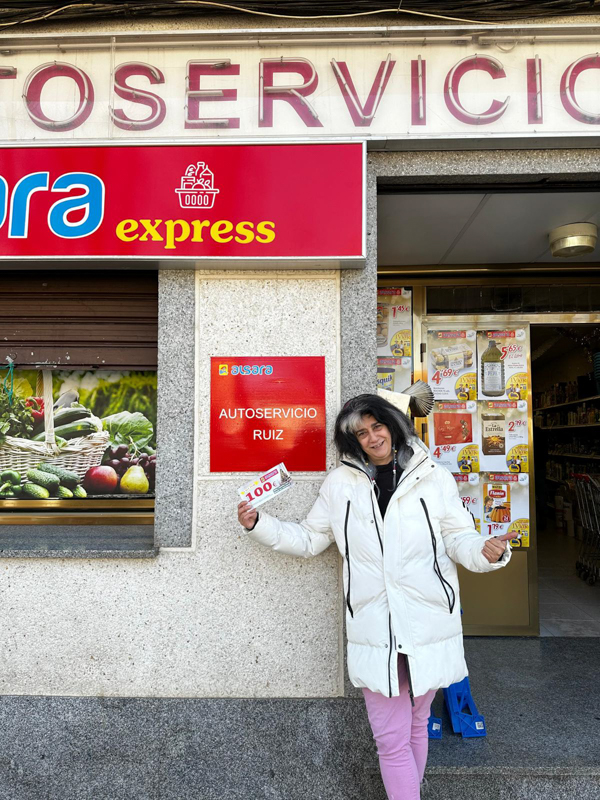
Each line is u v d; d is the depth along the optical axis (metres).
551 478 8.48
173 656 2.50
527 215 3.24
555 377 8.00
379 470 2.15
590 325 4.16
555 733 2.65
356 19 2.70
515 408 4.09
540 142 2.62
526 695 3.07
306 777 2.42
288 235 2.54
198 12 2.70
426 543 2.00
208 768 2.44
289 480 2.29
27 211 2.60
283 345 2.61
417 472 2.03
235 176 2.57
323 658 2.48
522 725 2.73
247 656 2.49
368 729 2.41
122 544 2.68
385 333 4.16
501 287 4.18
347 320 2.61
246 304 2.63
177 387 2.61
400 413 2.12
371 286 2.62
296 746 2.43
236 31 2.62
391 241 3.69
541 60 2.62
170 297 2.65
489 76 2.62
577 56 2.61
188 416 2.60
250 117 2.64
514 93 2.61
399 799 1.91
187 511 2.56
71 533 2.85
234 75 2.65
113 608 2.51
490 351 4.12
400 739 1.95
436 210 3.16
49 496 3.03
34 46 2.70
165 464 2.58
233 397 2.59
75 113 2.68
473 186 2.84
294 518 2.54
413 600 1.96
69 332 2.83
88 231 2.58
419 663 1.90
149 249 2.56
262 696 2.48
